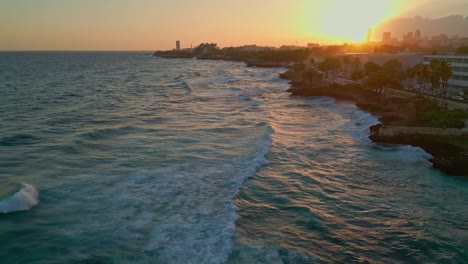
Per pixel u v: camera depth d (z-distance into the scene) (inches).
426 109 1916.8
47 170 1080.8
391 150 1440.7
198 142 1449.3
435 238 772.0
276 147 1425.9
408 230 807.7
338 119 2047.2
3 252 666.8
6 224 759.7
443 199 984.9
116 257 655.1
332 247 730.2
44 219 786.2
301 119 2034.9
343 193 1010.1
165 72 6038.4
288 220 837.2
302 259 675.4
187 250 676.7
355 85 3147.1
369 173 1179.9
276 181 1071.6
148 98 2812.5
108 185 975.6
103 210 832.3
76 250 676.1
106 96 2896.2
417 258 700.0
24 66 7268.7
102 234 731.4
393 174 1176.2
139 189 955.3
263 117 2057.1
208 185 998.4
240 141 1480.1
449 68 2365.9
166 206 860.6
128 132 1601.9
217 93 3208.7
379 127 1646.2
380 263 681.6
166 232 740.0
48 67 7047.2
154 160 1202.6
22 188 905.5
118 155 1251.2
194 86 3794.3
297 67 5068.9
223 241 709.3
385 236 780.0
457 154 1282.0
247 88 3629.4
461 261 693.3
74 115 1990.7
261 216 848.9
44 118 1882.4
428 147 1421.0
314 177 1123.3
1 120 1819.6
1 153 1236.5
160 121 1870.1
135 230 747.4
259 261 655.1
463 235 789.2
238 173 1098.1
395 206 933.8
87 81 4252.0
